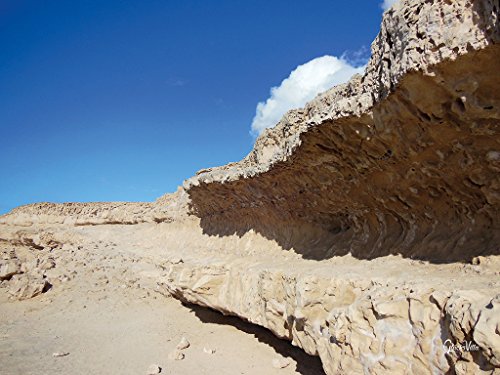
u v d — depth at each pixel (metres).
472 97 4.21
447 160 5.33
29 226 31.47
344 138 6.36
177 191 22.36
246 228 12.97
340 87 8.12
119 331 12.13
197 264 12.09
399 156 5.89
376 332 4.86
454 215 6.04
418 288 4.60
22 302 15.84
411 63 4.31
